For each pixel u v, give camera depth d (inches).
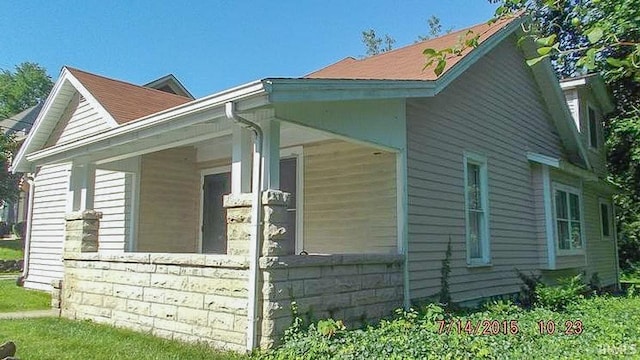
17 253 804.0
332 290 217.3
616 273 584.1
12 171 486.0
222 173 377.1
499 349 188.2
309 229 313.3
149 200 365.7
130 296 252.5
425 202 295.0
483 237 350.6
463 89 348.5
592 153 566.6
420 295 279.0
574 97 546.0
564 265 423.2
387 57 429.7
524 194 409.7
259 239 195.3
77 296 291.4
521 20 373.1
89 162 309.6
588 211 520.7
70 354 191.6
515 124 411.2
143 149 273.4
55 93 447.5
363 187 294.0
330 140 304.8
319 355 174.1
